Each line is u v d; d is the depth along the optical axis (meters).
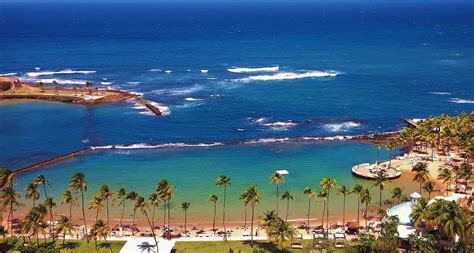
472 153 138.75
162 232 109.69
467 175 126.56
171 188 106.38
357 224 107.94
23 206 123.62
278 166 150.75
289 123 196.50
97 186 136.50
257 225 113.00
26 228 96.25
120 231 108.94
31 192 105.94
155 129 188.00
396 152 162.12
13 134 181.62
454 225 90.75
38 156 160.75
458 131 154.12
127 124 193.75
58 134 181.75
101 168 150.12
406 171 143.38
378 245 94.62
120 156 160.25
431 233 98.25
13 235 106.12
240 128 189.75
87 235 106.56
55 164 153.75
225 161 155.25
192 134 182.50
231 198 128.00
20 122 195.50
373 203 124.06
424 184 122.12
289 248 100.00
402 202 114.94
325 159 156.75
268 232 94.06
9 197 105.75
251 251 99.06
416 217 97.00
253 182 138.25
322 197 114.44
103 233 97.69
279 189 133.38
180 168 149.50
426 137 150.88
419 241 92.44
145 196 129.00
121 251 94.00
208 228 111.88
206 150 165.50
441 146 161.25
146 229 111.38
